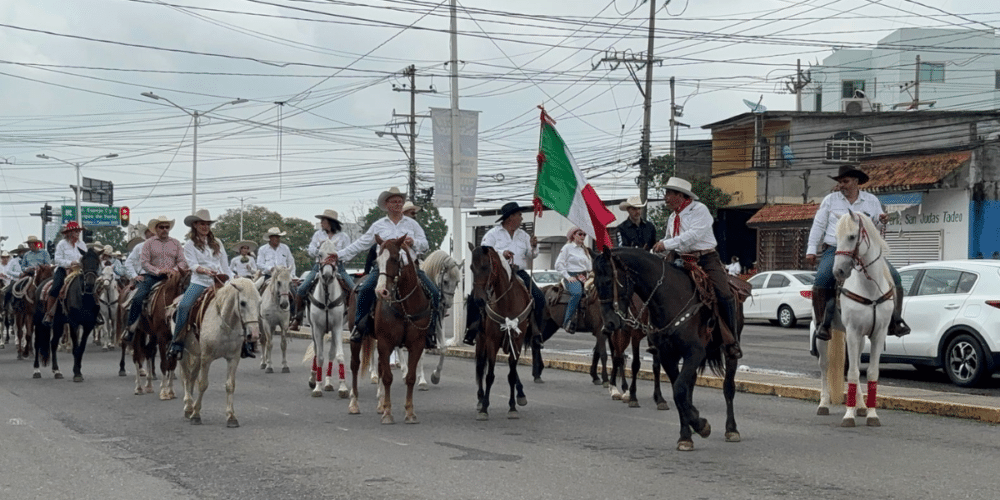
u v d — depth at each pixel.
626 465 8.68
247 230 100.06
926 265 15.22
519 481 8.01
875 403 11.16
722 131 49.50
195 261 12.69
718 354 9.98
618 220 45.28
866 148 46.62
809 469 8.39
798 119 46.44
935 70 63.69
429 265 13.59
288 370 18.61
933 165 32.34
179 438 10.55
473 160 23.75
